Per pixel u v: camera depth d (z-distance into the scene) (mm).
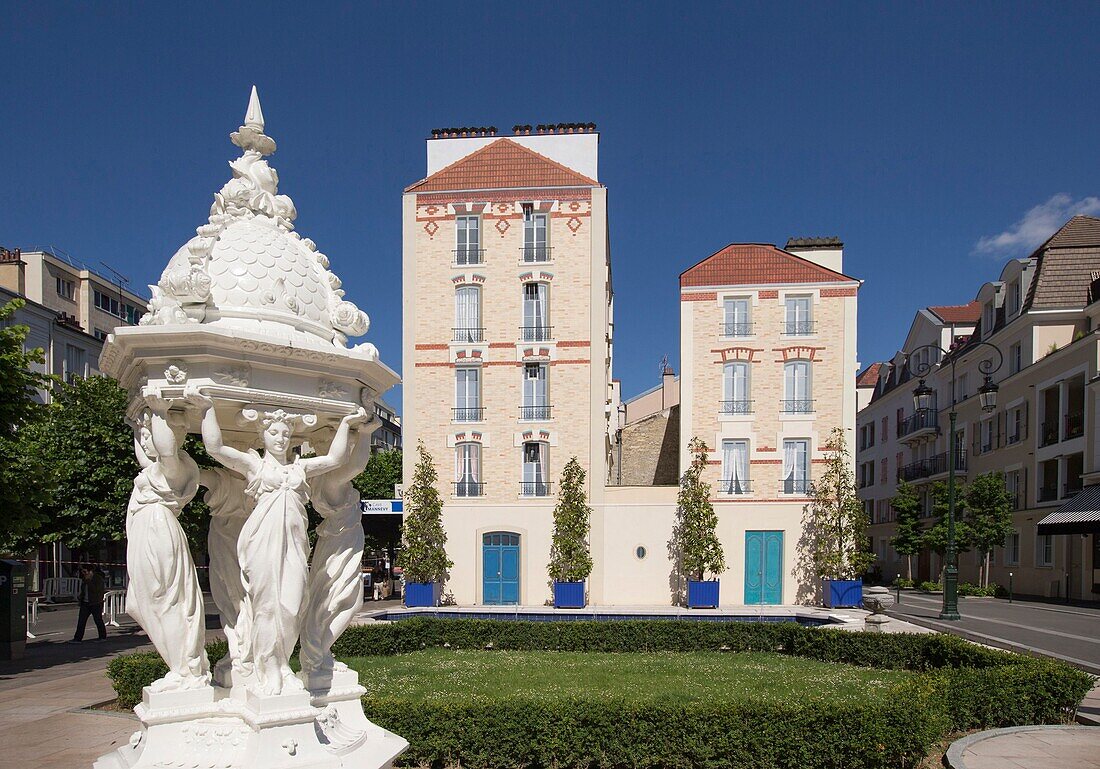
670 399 38938
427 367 27828
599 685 11328
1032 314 32281
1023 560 33094
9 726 8367
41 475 13797
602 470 27000
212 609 21031
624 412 41125
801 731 7316
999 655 10898
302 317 5211
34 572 31141
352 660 14234
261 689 4422
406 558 26203
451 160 30062
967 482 38375
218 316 4859
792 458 27047
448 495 27281
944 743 8211
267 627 4449
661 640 15695
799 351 27250
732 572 26531
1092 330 28484
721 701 7754
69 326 37062
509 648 15992
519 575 26797
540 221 28094
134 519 4715
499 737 7426
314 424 4992
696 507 25906
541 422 27312
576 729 7453
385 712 7496
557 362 27484
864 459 54438
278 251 5293
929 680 8797
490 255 28000
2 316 13836
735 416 27234
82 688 10859
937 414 42375
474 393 27797
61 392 19828
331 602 5234
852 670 12906
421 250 28219
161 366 4633
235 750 4336
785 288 27484
